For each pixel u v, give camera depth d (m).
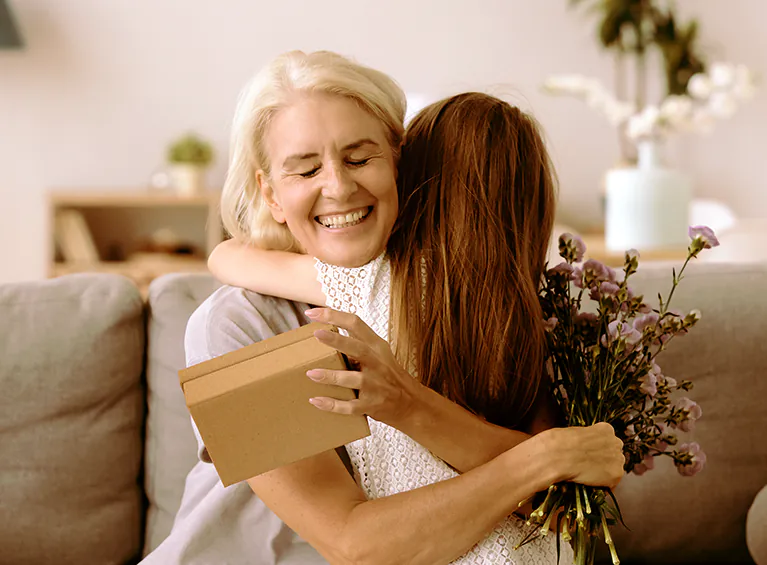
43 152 4.72
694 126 3.73
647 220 3.59
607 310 1.09
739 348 1.50
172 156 4.48
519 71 4.95
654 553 1.50
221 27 4.80
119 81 4.75
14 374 1.42
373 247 1.10
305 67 1.07
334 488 1.03
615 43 4.64
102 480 1.45
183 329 1.50
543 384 1.19
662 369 1.48
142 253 4.44
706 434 1.48
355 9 4.86
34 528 1.41
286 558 1.19
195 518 1.20
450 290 1.14
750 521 1.40
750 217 5.05
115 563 1.46
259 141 1.11
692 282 1.53
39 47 4.68
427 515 0.99
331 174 1.05
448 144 1.17
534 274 1.20
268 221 1.23
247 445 0.90
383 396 0.94
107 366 1.46
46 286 1.51
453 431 1.03
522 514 1.10
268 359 0.90
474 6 4.91
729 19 4.97
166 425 1.48
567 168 4.97
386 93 1.15
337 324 0.94
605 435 1.04
